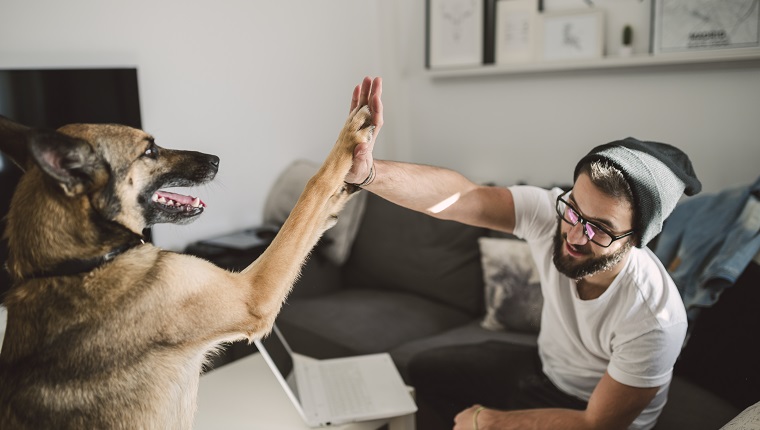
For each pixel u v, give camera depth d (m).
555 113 2.97
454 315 2.72
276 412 1.55
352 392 1.63
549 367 1.77
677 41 2.52
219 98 3.04
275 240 1.21
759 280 1.77
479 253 2.75
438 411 2.05
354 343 2.46
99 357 1.05
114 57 2.69
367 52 3.66
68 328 1.04
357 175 1.30
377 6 3.65
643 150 1.35
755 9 2.32
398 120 3.68
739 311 1.77
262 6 3.15
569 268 1.45
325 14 3.42
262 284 1.17
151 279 1.08
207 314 1.12
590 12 2.77
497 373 1.97
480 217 1.60
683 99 2.57
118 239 1.12
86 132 1.13
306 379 1.69
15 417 1.03
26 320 1.06
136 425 1.07
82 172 1.08
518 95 3.09
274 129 3.27
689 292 1.91
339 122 3.59
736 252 1.84
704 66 2.49
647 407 1.56
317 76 3.43
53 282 1.06
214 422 1.51
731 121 2.46
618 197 1.30
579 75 2.86
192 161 1.29
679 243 2.06
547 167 3.05
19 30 2.44
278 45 3.23
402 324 2.61
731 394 1.73
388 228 3.05
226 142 3.09
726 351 1.76
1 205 2.27
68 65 2.57
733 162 2.47
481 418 1.58
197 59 2.95
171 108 2.88
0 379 1.06
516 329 2.44
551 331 1.72
